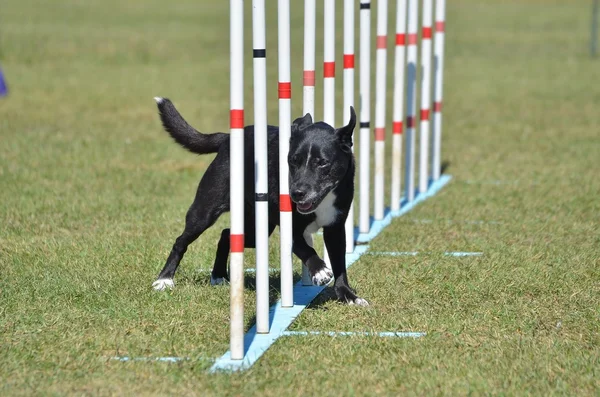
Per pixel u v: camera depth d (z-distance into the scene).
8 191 16.03
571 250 12.38
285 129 9.52
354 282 10.86
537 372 7.73
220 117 25.95
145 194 16.17
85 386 7.43
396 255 12.30
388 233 13.70
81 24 53.47
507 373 7.70
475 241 13.02
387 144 22.50
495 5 72.62
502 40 50.31
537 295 10.35
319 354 8.19
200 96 30.42
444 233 13.68
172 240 12.79
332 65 11.08
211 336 8.70
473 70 39.06
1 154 19.67
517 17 63.28
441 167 20.03
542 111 28.38
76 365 7.89
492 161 20.48
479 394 7.25
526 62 41.78
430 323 9.19
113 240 12.62
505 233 13.59
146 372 7.71
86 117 25.92
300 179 9.38
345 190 9.82
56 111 26.92
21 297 9.90
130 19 57.62
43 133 22.77
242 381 7.48
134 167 18.83
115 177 17.61
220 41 47.34
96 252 12.03
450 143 23.02
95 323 9.07
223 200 10.17
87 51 42.00
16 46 42.16
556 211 15.18
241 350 8.03
